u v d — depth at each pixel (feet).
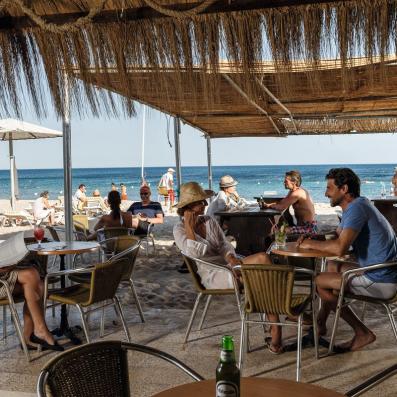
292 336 14.51
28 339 13.98
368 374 11.79
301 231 19.56
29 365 12.91
